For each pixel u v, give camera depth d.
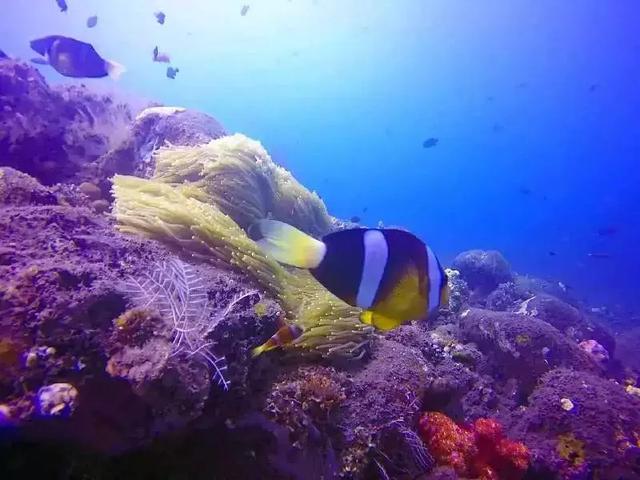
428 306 0.22
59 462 0.30
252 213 0.66
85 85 1.02
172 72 1.25
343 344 0.47
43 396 0.27
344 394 0.42
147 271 0.37
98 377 0.29
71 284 0.31
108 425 0.30
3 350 0.27
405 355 0.52
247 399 0.37
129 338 0.30
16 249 0.34
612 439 0.58
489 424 0.54
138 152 0.80
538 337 0.80
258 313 0.39
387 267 0.20
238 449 0.36
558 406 0.62
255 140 0.75
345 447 0.42
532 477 0.56
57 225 0.38
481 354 0.80
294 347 0.44
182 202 0.54
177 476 0.34
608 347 1.29
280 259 0.18
